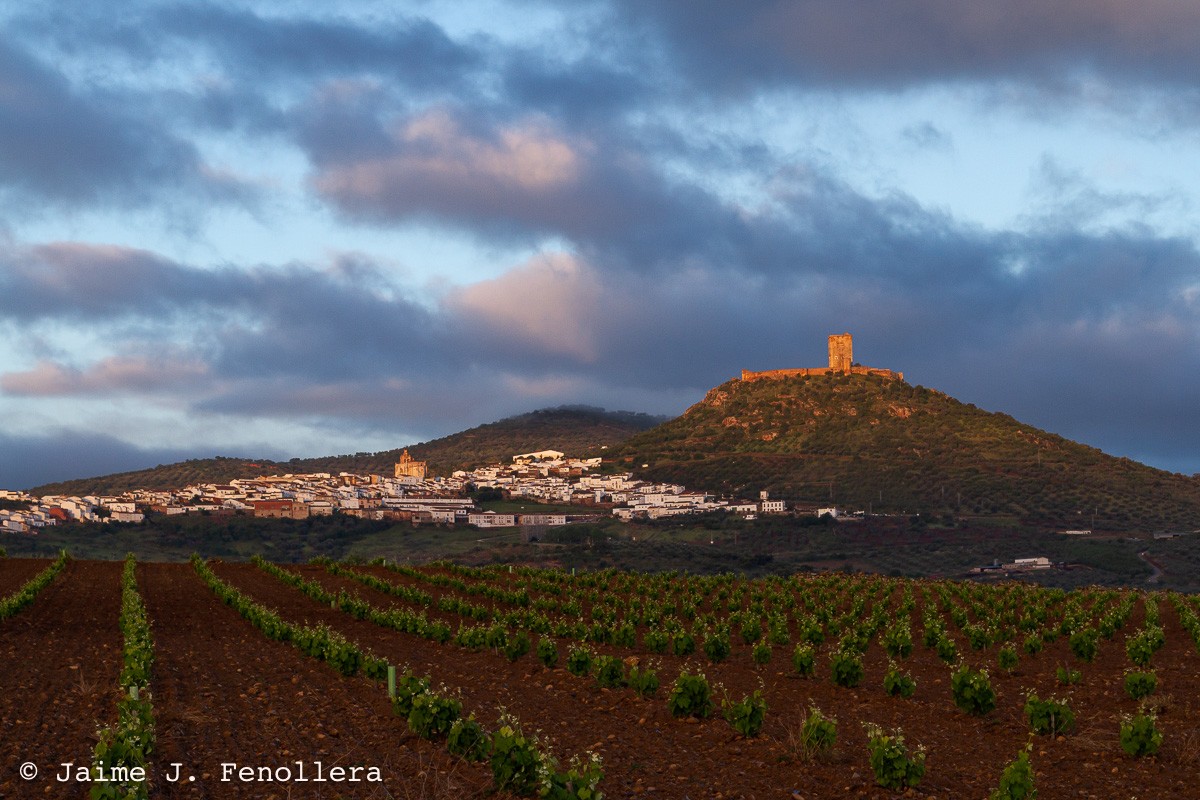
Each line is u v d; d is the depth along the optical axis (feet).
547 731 61.67
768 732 62.64
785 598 161.79
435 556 487.20
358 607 141.38
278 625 107.76
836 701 76.54
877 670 97.71
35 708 63.26
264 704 66.59
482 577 218.38
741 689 82.58
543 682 83.20
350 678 78.89
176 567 232.73
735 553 459.73
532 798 45.62
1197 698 78.38
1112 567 398.01
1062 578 380.37
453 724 52.26
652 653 112.06
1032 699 62.64
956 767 54.65
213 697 68.74
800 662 87.97
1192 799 48.60
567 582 208.74
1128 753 56.34
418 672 88.33
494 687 79.97
